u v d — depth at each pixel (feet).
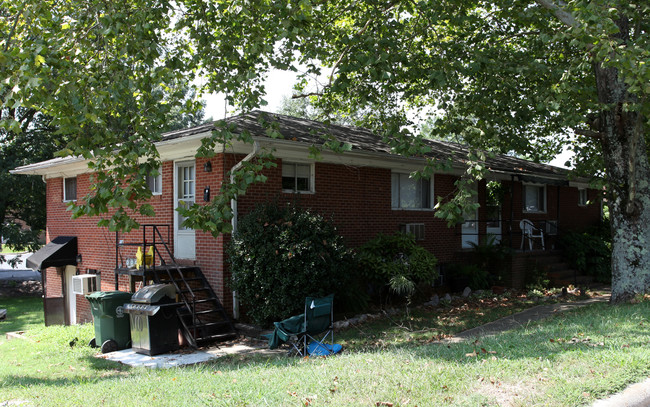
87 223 51.55
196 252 39.04
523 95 40.86
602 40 26.96
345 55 33.63
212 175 37.88
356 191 45.21
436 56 36.06
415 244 45.78
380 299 41.93
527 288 50.26
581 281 54.08
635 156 33.94
